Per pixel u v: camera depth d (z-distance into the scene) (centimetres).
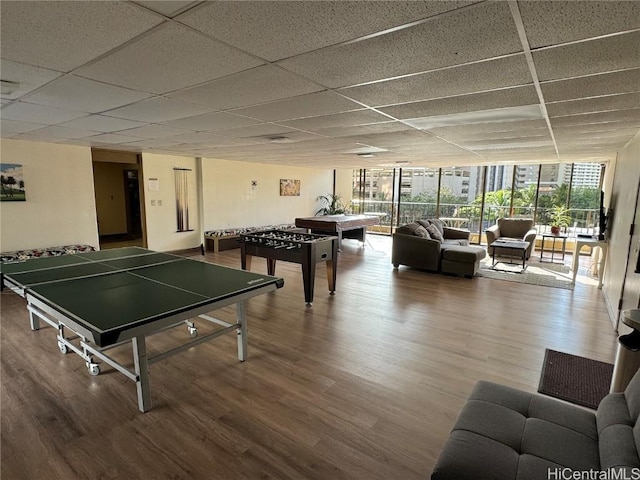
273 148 571
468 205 975
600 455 136
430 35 153
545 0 122
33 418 220
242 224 880
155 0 126
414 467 185
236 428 213
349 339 339
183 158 751
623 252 389
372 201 1155
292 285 528
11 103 280
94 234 596
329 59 182
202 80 219
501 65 187
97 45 168
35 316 349
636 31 144
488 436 146
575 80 209
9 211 503
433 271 622
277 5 128
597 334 357
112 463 186
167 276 304
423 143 484
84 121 353
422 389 256
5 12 135
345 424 218
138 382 225
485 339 342
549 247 852
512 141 455
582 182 826
